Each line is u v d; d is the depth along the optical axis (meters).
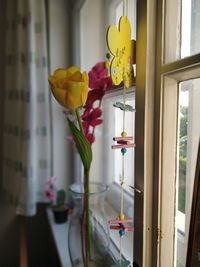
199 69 0.51
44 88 1.51
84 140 0.65
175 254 0.63
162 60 0.59
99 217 0.83
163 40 0.58
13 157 1.53
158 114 0.60
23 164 1.44
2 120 1.69
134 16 0.71
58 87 0.59
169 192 0.62
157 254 0.62
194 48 0.60
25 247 1.39
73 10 1.46
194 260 0.54
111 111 1.18
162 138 0.60
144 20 0.60
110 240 0.83
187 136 0.62
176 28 0.60
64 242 1.12
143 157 0.62
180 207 0.63
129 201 0.91
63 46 1.56
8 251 1.74
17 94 1.46
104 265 0.77
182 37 0.61
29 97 1.41
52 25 1.53
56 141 1.60
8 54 1.54
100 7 1.27
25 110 1.42
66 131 1.60
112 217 0.91
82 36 1.41
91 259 0.77
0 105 1.68
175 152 0.61
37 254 1.73
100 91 0.75
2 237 1.72
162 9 0.58
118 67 0.60
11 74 1.54
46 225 1.71
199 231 0.54
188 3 0.60
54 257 1.53
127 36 0.62
